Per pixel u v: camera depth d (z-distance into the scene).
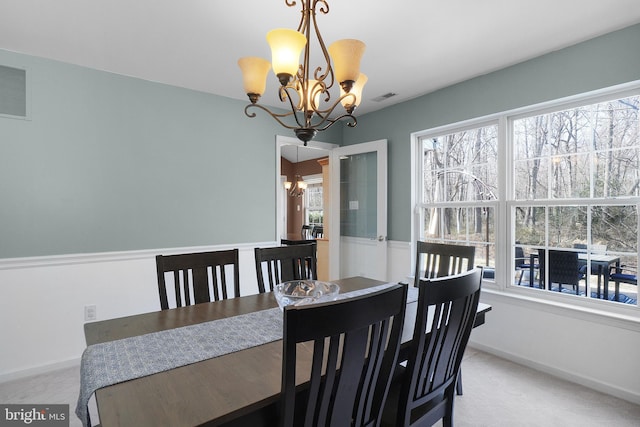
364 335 0.93
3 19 1.97
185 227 3.11
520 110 2.62
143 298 2.88
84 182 2.63
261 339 1.27
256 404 0.86
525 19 1.98
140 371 1.01
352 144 4.08
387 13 1.92
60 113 2.53
